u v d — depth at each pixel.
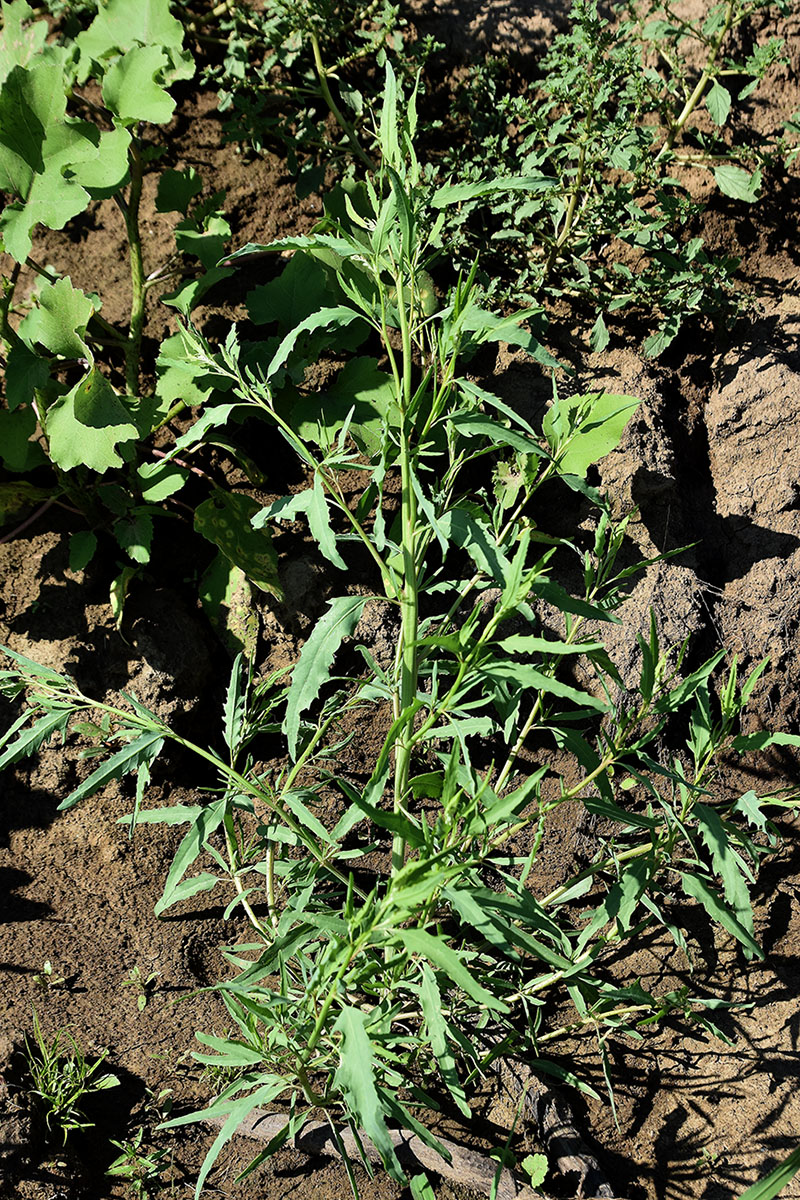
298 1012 1.35
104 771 1.32
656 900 1.53
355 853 1.36
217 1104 1.32
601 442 1.40
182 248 1.62
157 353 1.67
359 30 1.73
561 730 1.38
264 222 1.72
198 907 1.51
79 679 1.54
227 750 1.57
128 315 1.69
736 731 1.58
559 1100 1.43
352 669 1.57
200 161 1.74
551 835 1.55
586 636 1.35
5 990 1.46
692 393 1.68
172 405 1.64
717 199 1.73
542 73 1.74
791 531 1.62
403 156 1.30
